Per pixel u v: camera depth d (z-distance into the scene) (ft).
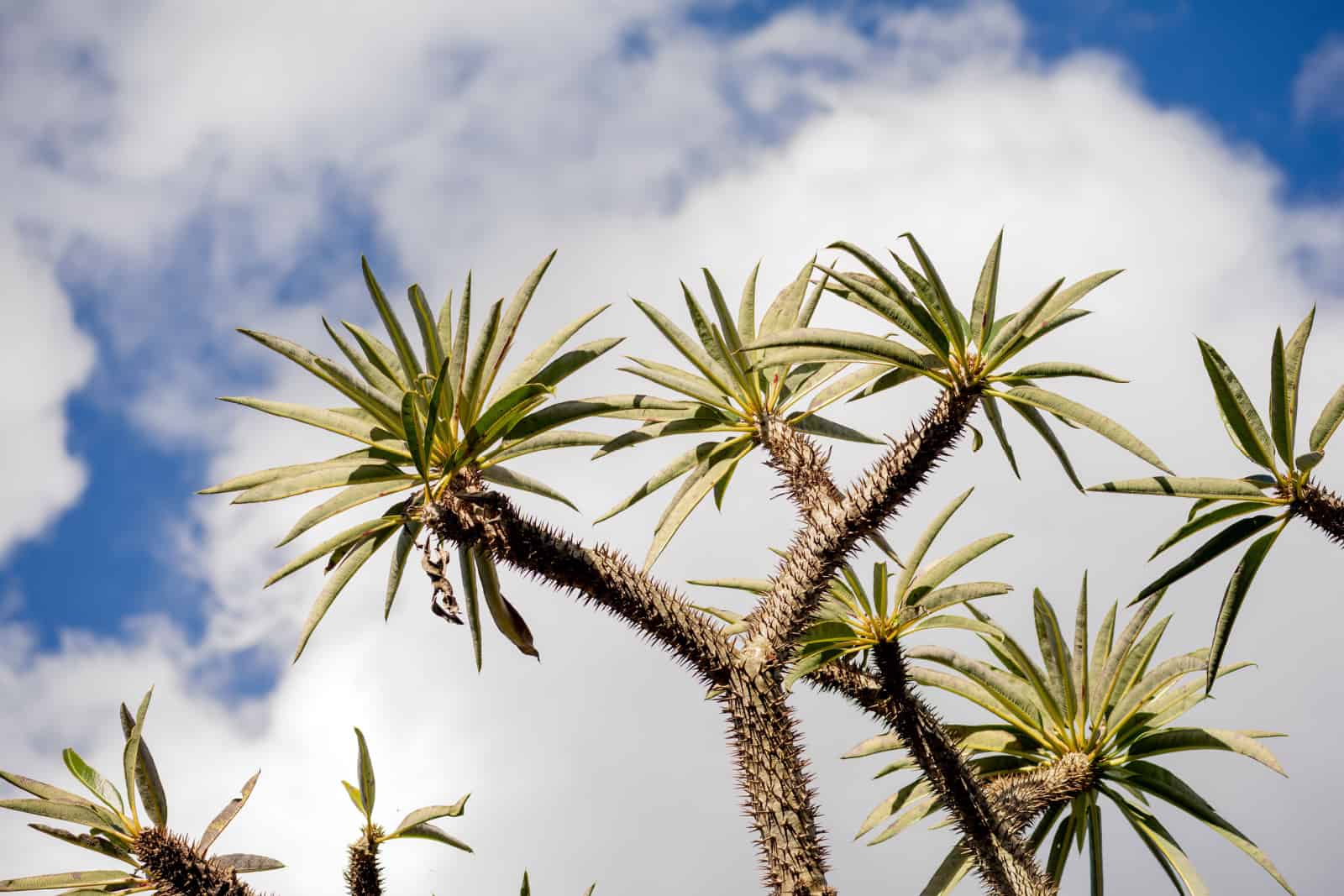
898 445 13.28
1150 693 16.35
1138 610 16.84
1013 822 15.17
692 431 14.67
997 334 13.14
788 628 12.72
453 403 13.30
